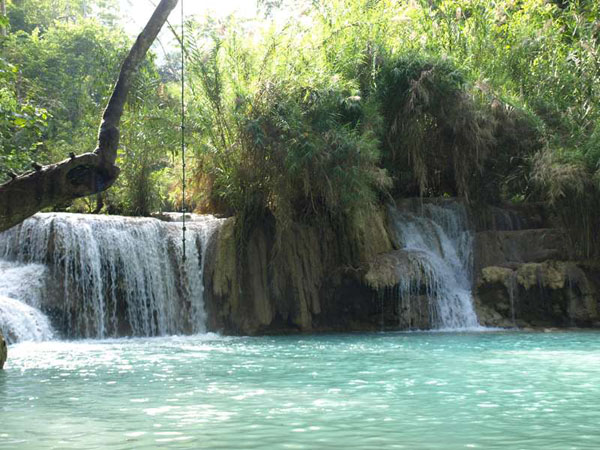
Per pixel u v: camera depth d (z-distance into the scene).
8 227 8.66
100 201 22.16
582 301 19.78
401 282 19.17
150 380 9.23
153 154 22.02
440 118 22.97
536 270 19.77
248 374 9.83
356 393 8.03
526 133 23.42
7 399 7.71
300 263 19.19
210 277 18.67
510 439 5.67
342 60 21.44
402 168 23.44
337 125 19.83
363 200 19.22
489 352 12.74
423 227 21.75
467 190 23.41
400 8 24.34
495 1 27.02
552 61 24.72
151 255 18.62
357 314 19.73
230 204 19.75
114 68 24.11
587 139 22.59
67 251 17.41
